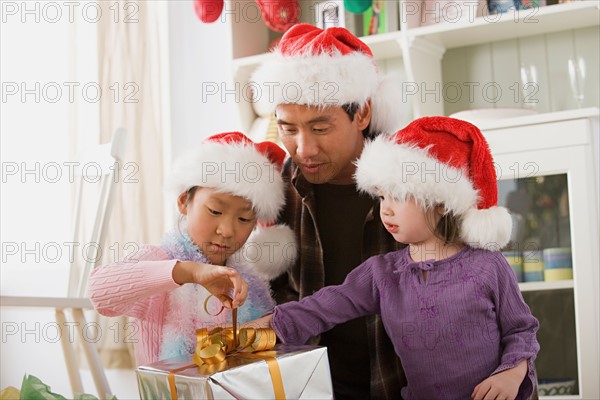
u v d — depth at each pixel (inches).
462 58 98.5
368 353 59.0
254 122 100.0
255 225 57.0
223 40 112.2
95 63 116.7
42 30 122.0
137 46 113.3
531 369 48.5
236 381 39.6
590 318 79.1
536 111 88.2
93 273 50.4
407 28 90.4
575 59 92.6
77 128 115.9
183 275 48.2
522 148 83.1
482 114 86.1
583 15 86.7
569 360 79.9
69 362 76.4
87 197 113.5
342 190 59.1
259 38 103.6
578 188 80.5
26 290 109.5
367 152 51.8
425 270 51.6
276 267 58.2
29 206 121.0
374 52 97.0
